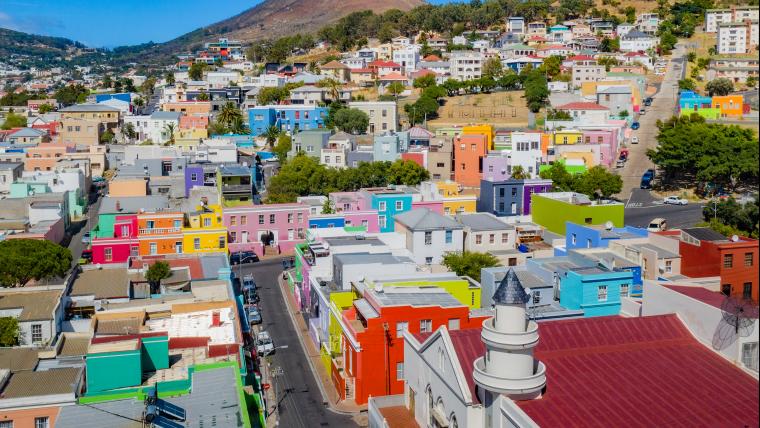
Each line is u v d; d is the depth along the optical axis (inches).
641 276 3127.5
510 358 1654.8
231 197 5940.0
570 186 6338.6
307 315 3777.1
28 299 3122.5
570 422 1581.0
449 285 3125.0
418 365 2116.1
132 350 2282.2
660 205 6402.6
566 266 3206.2
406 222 4269.2
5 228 5054.1
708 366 1812.3
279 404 2859.3
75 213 6235.2
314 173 6397.6
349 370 2881.4
